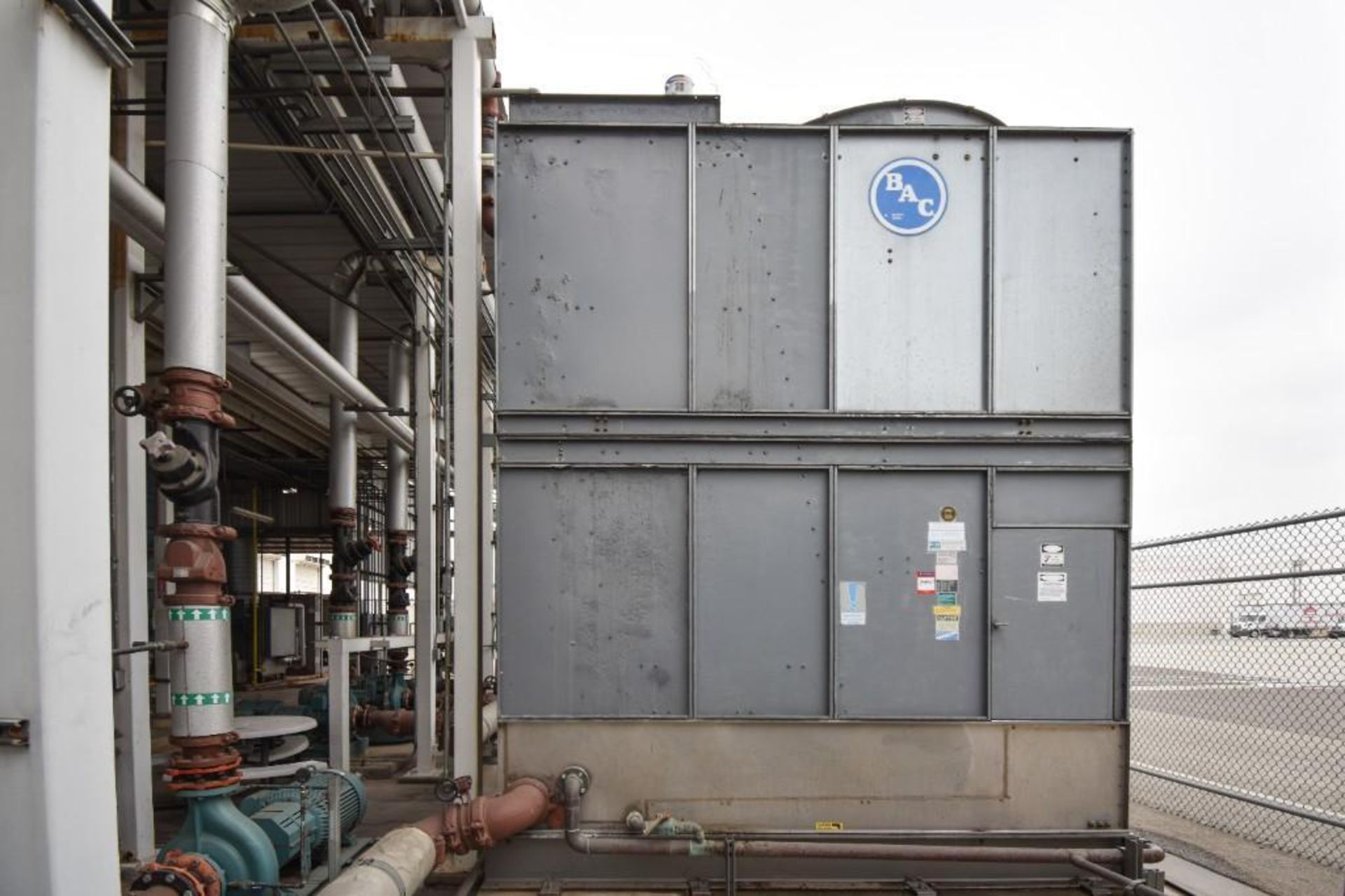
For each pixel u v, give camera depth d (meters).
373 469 18.16
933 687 4.66
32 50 2.34
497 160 4.79
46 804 2.29
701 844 4.37
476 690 4.80
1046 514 4.77
